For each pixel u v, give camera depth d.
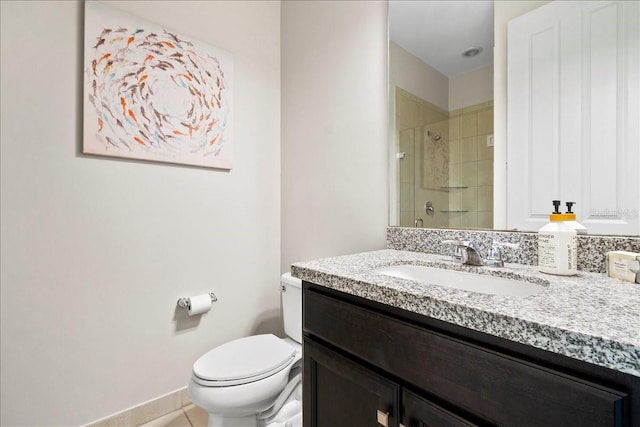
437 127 1.24
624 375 0.39
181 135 1.56
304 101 1.81
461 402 0.53
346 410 0.76
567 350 0.42
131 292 1.43
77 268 1.30
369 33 1.48
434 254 1.21
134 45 1.42
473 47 1.15
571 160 0.91
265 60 1.94
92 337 1.33
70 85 1.29
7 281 1.16
